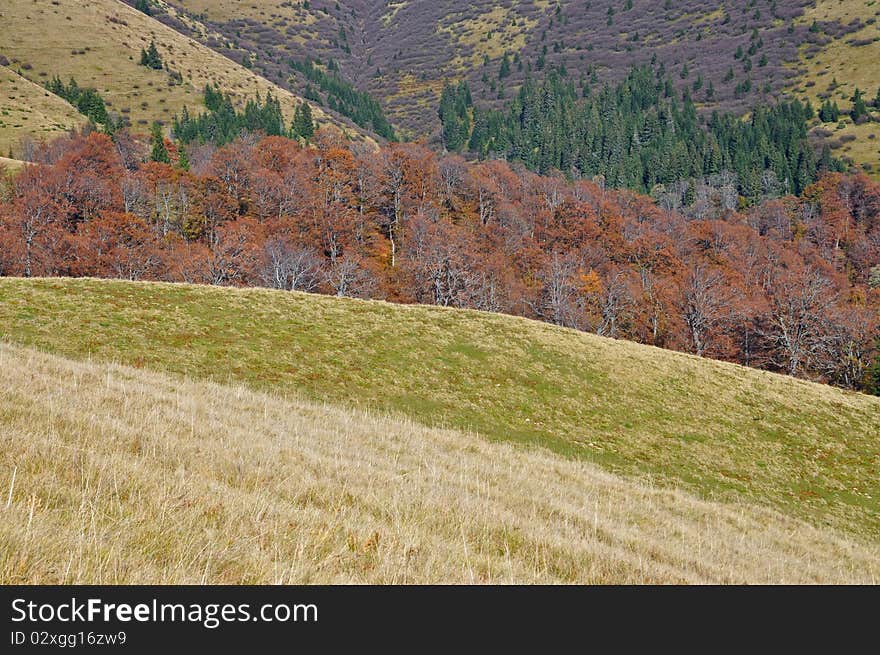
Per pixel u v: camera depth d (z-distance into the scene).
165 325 34.44
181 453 11.91
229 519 8.38
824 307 78.31
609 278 88.00
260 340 35.00
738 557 16.27
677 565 13.41
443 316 44.22
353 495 11.73
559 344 42.16
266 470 12.12
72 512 7.36
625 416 34.72
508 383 35.81
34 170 93.69
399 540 9.37
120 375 21.27
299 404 24.94
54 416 12.02
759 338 83.06
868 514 29.41
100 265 76.94
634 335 86.00
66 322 32.44
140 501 8.22
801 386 43.38
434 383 34.25
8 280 37.03
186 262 78.81
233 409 20.23
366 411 28.83
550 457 27.42
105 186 93.56
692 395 38.66
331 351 35.47
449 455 20.77
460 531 11.13
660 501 22.53
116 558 6.44
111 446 11.09
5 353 19.64
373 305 44.38
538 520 13.82
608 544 13.80
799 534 23.38
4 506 6.92
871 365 73.44
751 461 32.34
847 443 36.12
